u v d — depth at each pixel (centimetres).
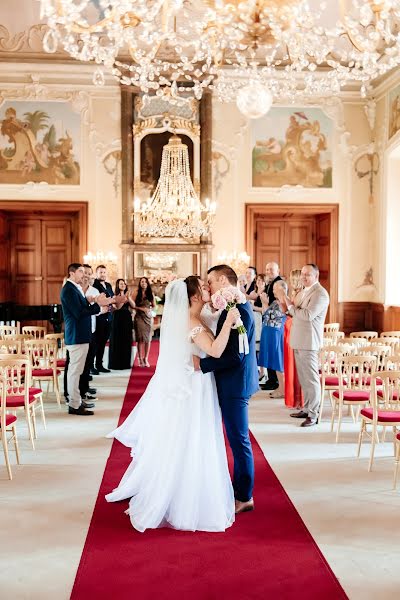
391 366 759
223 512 419
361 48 743
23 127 1467
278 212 1531
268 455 595
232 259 1499
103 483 511
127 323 1104
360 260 1530
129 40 762
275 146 1510
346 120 1512
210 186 1488
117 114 1482
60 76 1464
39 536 406
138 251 1476
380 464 568
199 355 439
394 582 346
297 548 387
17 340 797
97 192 1488
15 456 591
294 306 711
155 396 452
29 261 1605
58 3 635
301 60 866
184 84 1480
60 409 807
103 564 363
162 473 423
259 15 702
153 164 1499
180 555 376
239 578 347
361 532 414
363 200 1524
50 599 327
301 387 759
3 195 1470
